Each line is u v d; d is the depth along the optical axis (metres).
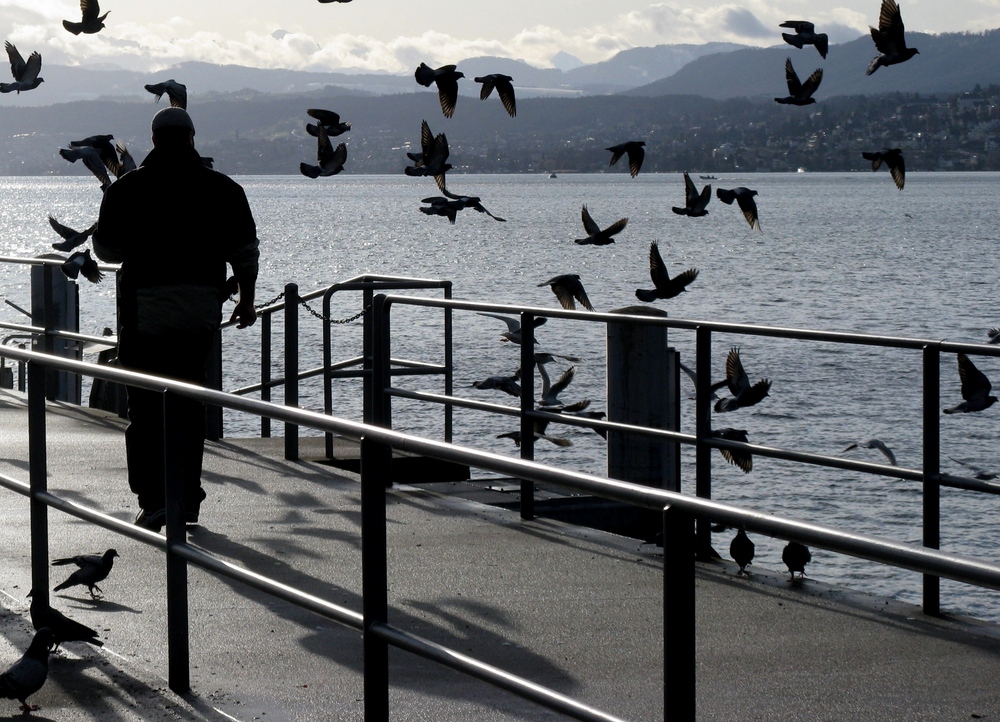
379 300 9.53
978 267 61.81
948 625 6.27
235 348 32.06
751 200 8.80
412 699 5.17
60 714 4.94
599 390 25.11
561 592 6.70
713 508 2.89
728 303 47.19
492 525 8.45
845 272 59.75
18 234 110.56
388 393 9.61
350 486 9.68
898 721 4.90
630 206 167.75
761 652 5.82
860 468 6.77
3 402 14.40
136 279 7.54
